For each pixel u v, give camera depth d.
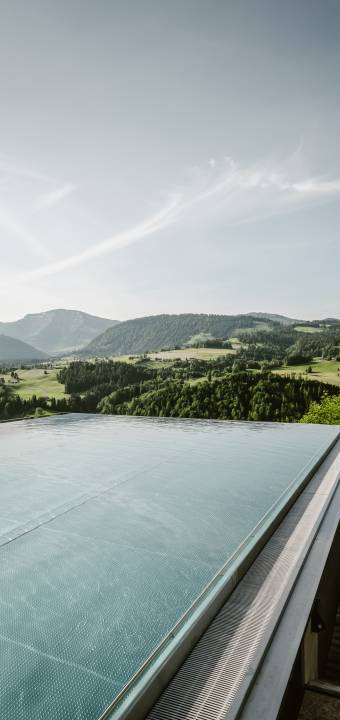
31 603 2.39
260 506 3.99
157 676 1.74
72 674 1.79
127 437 8.33
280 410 53.66
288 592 2.47
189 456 6.38
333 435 8.26
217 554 2.95
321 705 2.34
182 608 2.28
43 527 3.59
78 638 2.05
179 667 1.87
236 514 3.79
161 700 1.70
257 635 2.06
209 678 1.79
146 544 3.19
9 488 4.77
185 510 3.95
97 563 2.89
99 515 3.87
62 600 2.41
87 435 8.64
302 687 2.49
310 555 3.03
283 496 4.29
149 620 2.18
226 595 2.45
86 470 5.59
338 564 3.96
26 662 1.88
